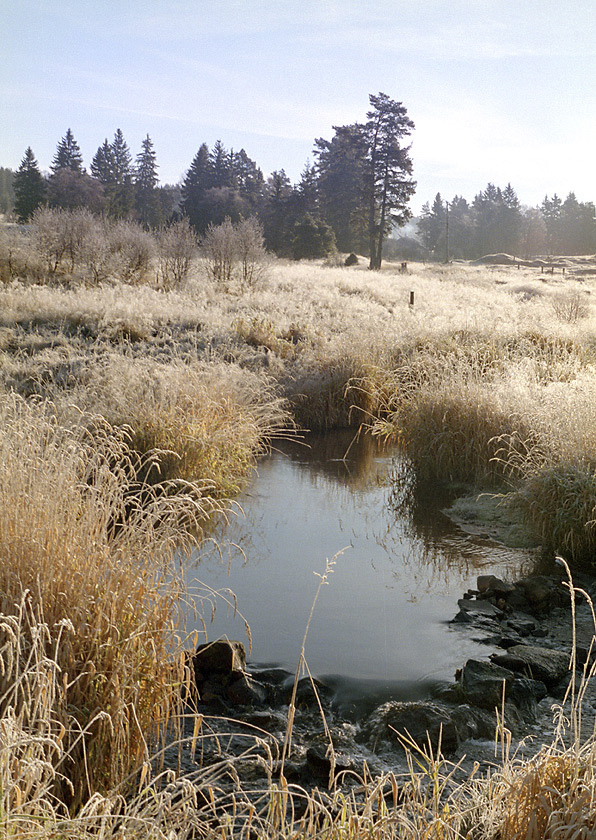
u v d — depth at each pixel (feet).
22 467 14.11
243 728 12.84
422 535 23.41
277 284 89.40
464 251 440.04
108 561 11.91
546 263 285.84
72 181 295.48
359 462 32.91
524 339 47.09
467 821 9.25
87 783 9.62
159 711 11.21
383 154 230.68
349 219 280.51
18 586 11.13
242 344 49.67
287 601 18.15
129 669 10.76
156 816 8.68
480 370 36.47
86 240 77.77
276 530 23.54
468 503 26.78
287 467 31.81
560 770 8.76
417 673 14.87
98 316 51.29
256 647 15.76
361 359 43.11
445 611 17.93
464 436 29.71
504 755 10.60
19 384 34.53
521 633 16.98
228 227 88.28
